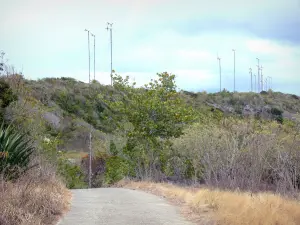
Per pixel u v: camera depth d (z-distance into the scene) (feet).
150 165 82.99
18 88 68.74
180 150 73.31
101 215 34.30
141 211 36.96
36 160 48.65
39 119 68.69
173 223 31.22
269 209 32.81
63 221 31.22
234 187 59.67
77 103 225.56
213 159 66.03
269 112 270.67
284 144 62.08
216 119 87.10
